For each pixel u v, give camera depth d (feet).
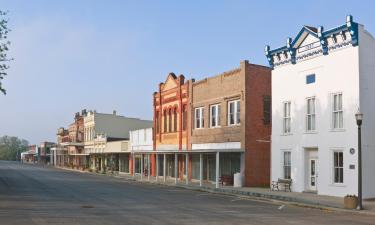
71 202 70.33
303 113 92.99
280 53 99.76
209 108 128.88
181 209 63.36
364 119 81.10
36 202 69.51
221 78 122.42
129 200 75.25
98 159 248.93
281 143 98.78
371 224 51.93
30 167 278.05
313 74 91.09
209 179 127.65
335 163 85.25
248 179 110.01
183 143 143.54
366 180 80.43
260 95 113.70
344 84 83.76
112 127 263.08
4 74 87.45
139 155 183.73
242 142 111.24
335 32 85.15
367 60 82.53
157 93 164.76
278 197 81.92
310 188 91.76
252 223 50.39
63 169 260.01
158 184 124.98
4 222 47.75
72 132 314.55
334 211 65.82
